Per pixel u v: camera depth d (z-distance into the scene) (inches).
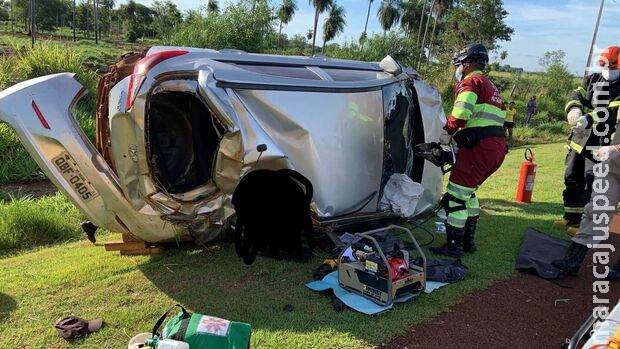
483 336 139.6
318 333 137.2
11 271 178.5
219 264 184.1
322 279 170.2
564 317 152.9
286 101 182.4
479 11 1412.4
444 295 162.7
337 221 197.2
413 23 2496.3
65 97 160.2
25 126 150.9
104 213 163.2
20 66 484.4
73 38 2623.0
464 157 190.9
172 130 198.8
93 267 180.9
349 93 198.4
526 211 277.0
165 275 174.6
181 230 175.0
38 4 2913.4
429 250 205.5
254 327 140.2
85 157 157.2
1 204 246.1
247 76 175.2
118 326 140.3
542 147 667.4
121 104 151.1
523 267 186.7
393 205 211.8
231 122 157.6
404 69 232.8
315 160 188.2
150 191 158.4
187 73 162.9
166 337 102.3
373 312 147.6
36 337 133.8
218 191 169.0
